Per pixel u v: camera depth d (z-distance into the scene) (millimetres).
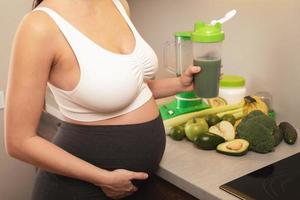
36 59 923
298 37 1424
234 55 1684
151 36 2088
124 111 1051
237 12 1613
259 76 1604
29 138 957
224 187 1054
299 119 1496
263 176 1109
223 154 1259
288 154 1251
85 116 1031
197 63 1183
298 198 993
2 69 2010
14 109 936
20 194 2236
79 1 1033
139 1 2105
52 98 1743
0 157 2109
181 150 1310
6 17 1969
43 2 1026
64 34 959
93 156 1040
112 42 1054
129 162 1064
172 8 1908
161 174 1197
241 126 1306
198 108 1502
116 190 1048
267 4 1493
